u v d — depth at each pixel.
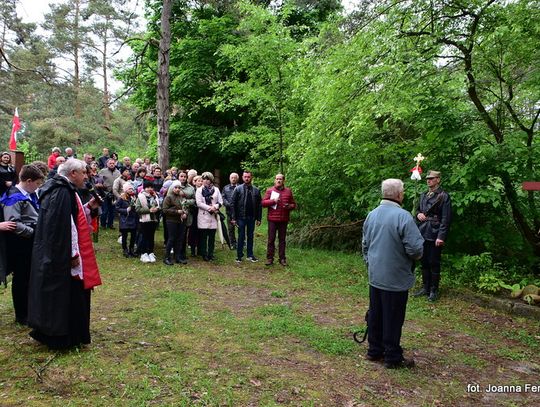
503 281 6.74
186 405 3.12
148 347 4.19
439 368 4.12
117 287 6.34
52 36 26.64
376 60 6.76
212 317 5.20
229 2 16.05
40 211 3.85
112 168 11.17
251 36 11.06
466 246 7.67
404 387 3.68
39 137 27.16
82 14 25.66
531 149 6.57
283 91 11.25
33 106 29.50
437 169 7.37
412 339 4.84
